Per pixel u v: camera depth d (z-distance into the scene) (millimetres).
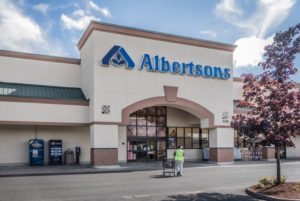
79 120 25109
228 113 29312
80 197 12531
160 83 26672
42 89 26391
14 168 23469
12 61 26219
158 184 15938
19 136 25688
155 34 26766
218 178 18250
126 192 13641
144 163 28359
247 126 13891
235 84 34000
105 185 15625
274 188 13055
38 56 27047
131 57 25828
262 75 14320
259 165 27047
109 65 25000
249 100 14422
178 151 19750
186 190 14164
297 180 16766
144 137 30438
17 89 25328
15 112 23219
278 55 14047
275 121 13531
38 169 22734
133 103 25516
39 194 13211
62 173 20828
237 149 32438
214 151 28766
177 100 27141
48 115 24141
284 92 13477
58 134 26938
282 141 13219
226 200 11914
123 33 25719
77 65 28359
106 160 24078
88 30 25797
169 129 31766
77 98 26469
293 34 13656
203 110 28188
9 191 13945
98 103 24328
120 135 29266
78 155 27047
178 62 27516
